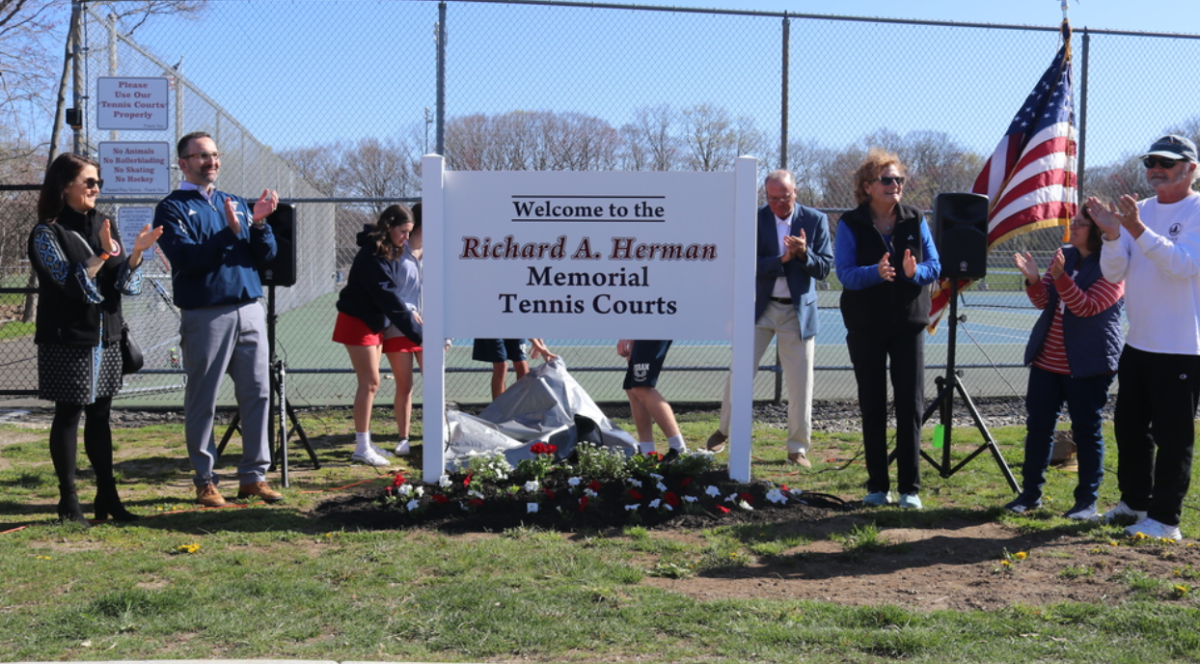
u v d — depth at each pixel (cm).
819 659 308
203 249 516
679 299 553
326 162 1022
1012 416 904
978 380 1155
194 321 526
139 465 671
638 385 581
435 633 329
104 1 881
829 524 496
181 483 611
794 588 392
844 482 604
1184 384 463
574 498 514
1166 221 480
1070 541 464
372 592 375
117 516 499
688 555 440
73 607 349
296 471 648
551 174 548
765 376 1153
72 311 463
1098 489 563
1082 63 935
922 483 599
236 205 548
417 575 401
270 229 541
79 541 452
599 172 548
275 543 454
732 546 453
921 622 342
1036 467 533
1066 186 879
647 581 400
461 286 551
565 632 329
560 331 553
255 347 548
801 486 594
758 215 671
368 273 648
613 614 348
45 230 449
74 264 454
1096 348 499
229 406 909
